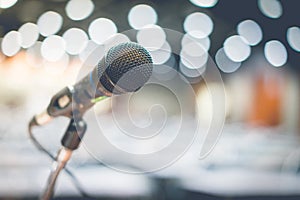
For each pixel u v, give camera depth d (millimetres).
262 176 2396
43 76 3814
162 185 2275
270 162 2660
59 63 3791
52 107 842
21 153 2312
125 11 4016
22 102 3768
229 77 4684
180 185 2301
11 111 3330
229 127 3740
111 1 3982
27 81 3857
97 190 1954
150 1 4016
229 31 3982
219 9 3863
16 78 3869
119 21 3967
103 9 3996
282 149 2828
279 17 3576
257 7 3697
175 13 3969
